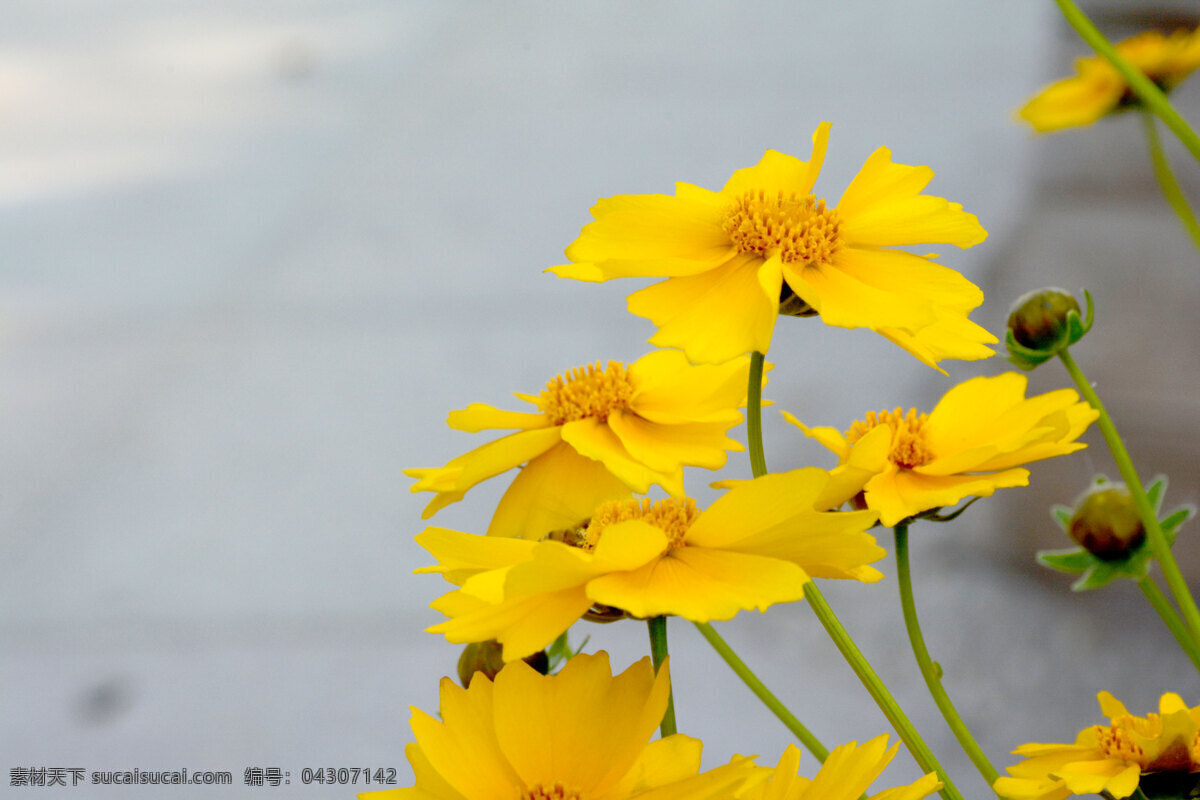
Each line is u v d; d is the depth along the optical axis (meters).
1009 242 2.62
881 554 0.66
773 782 0.66
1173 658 1.87
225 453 2.70
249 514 2.51
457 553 0.67
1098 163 2.68
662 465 0.68
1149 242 2.43
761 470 0.68
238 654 2.12
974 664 1.90
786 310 0.68
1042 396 0.70
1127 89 0.70
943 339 0.68
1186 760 0.69
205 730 1.97
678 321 0.68
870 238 0.69
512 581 0.65
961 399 0.70
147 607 2.30
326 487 2.54
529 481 0.69
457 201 3.64
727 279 0.68
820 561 0.67
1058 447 0.69
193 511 2.51
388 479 2.54
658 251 0.69
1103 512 0.71
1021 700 1.82
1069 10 0.67
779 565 0.66
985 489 0.69
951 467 0.69
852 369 2.59
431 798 0.66
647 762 0.66
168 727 2.00
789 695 1.92
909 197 0.70
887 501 0.69
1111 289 2.31
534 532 0.68
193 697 2.05
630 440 0.69
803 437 2.38
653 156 3.74
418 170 3.90
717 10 5.02
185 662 2.14
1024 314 0.71
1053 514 0.71
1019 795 0.68
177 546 2.41
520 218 3.49
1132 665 1.86
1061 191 2.69
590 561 0.65
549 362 2.82
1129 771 0.68
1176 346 2.07
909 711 1.85
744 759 0.66
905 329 0.67
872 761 0.66
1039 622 1.96
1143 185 2.62
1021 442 0.68
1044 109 0.71
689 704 1.95
